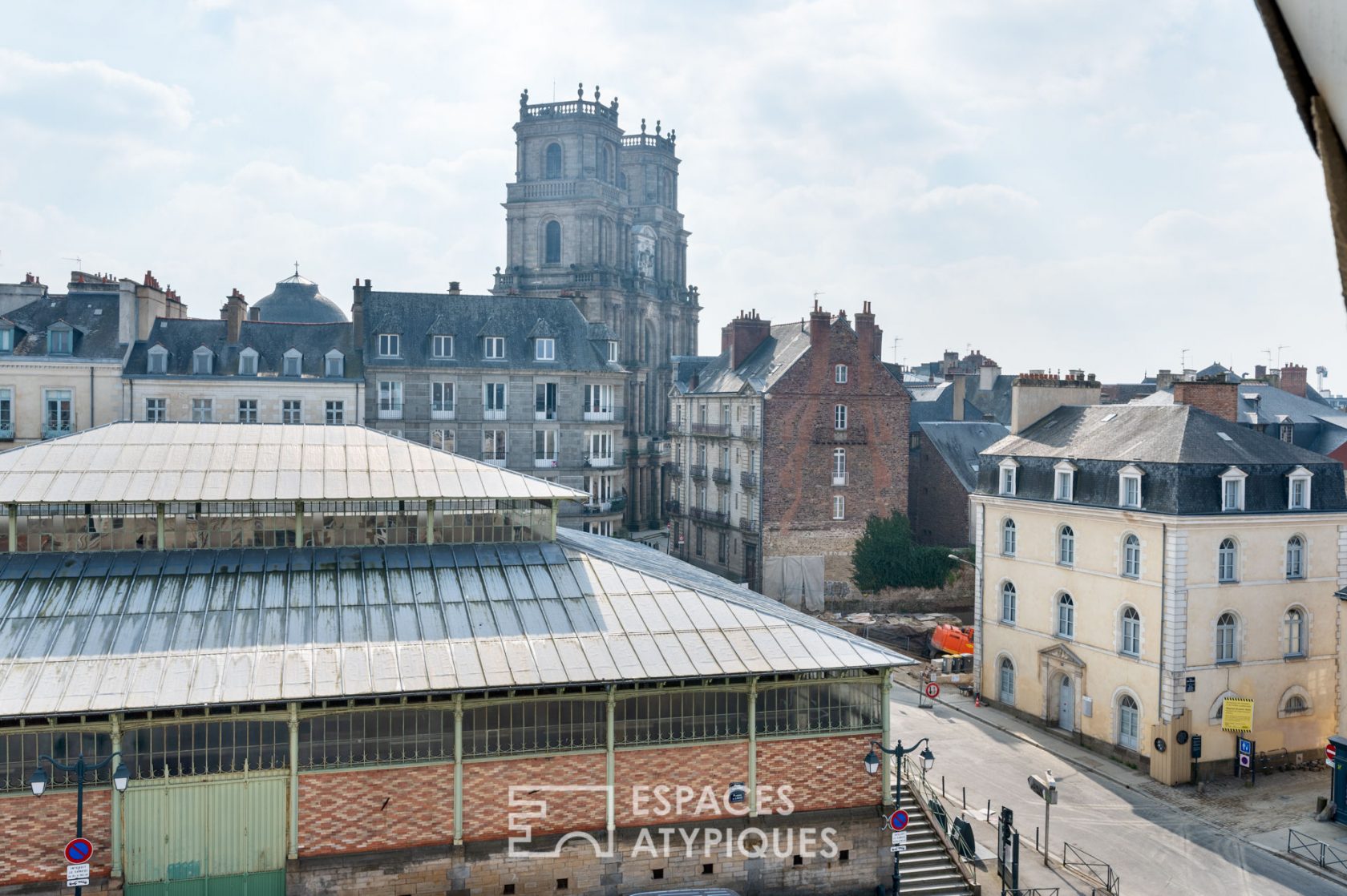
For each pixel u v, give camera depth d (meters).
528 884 27.31
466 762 26.94
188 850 25.48
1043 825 36.22
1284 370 81.62
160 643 26.72
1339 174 2.04
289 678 25.94
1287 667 41.50
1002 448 49.91
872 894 29.64
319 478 32.31
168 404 60.97
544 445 69.56
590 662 27.78
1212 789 39.44
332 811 26.14
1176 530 39.06
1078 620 44.44
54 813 24.81
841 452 69.12
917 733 46.19
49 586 28.42
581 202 96.88
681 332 114.38
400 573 30.91
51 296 63.56
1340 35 1.87
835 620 65.06
